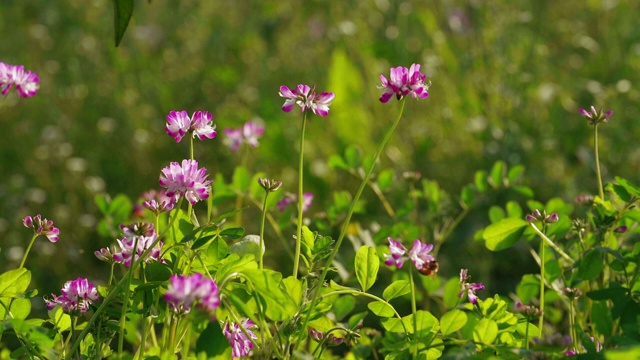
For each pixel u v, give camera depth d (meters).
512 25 9.24
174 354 3.19
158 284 3.08
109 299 3.04
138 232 2.96
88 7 10.88
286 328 3.18
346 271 4.47
